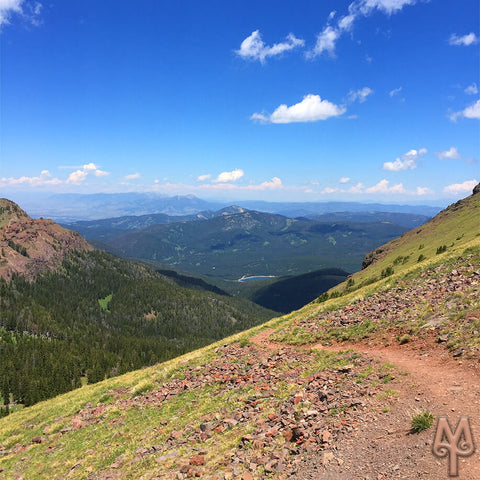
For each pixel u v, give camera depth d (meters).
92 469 15.11
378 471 8.91
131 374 38.66
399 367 15.41
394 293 28.83
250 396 17.64
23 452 20.73
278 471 10.37
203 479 11.12
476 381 12.05
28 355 186.62
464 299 20.08
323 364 19.47
